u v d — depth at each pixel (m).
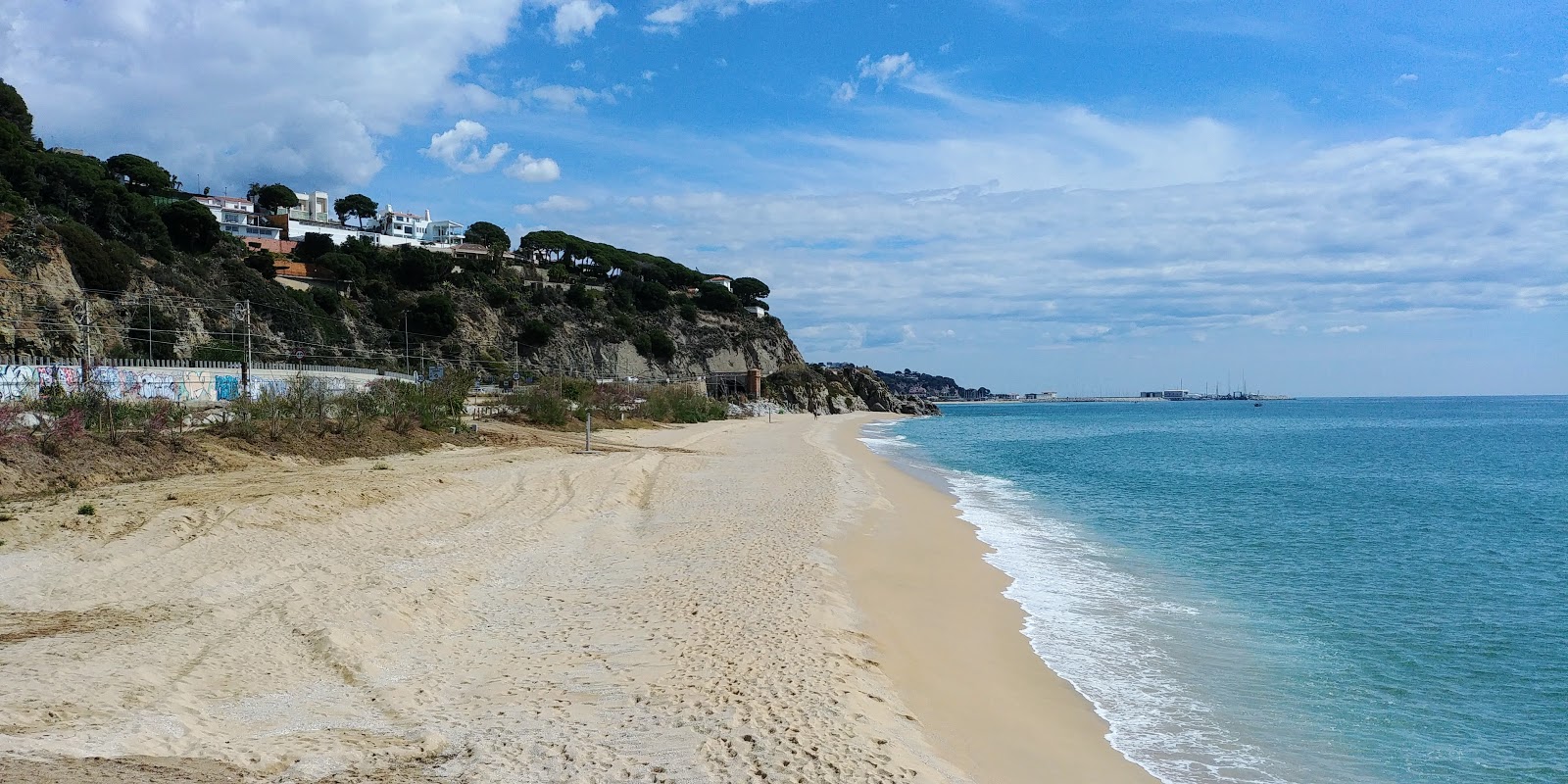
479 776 6.88
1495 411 191.38
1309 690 11.51
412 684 9.48
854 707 9.10
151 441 24.08
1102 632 13.95
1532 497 34.00
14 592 12.60
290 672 9.69
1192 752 9.45
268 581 13.88
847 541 19.78
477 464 31.25
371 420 35.25
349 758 7.17
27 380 31.03
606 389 75.88
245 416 29.53
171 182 106.50
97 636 10.59
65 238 52.72
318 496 19.86
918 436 84.75
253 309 71.62
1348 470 45.91
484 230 149.38
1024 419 147.25
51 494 19.28
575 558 16.88
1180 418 150.50
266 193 129.75
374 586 13.54
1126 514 28.14
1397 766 9.27
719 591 14.18
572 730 8.09
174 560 14.67
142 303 55.84
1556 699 11.29
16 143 65.75
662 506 25.06
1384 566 19.83
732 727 8.23
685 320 155.38
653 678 9.75
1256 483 38.91
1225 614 15.27
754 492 28.20
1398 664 12.62
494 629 11.84
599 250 158.88
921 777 7.43
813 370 171.75
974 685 11.00
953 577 17.28
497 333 109.56
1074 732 9.78
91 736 7.15
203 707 8.46
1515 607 16.14
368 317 93.00
